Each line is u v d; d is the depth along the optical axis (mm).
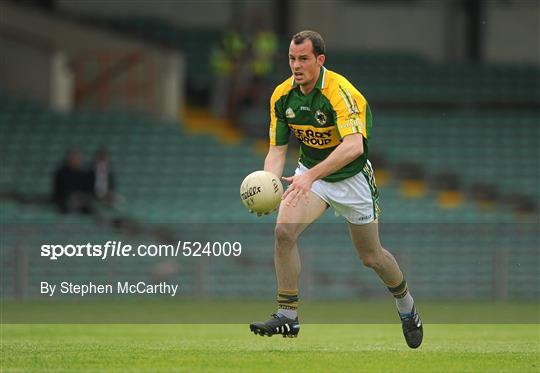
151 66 89188
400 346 31125
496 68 106438
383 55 106688
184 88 98750
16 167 80312
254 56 92500
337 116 26375
